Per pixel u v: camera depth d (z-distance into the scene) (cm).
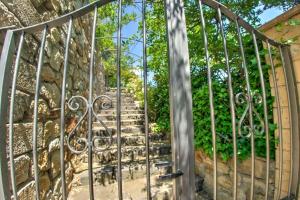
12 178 91
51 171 182
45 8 186
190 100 104
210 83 115
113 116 429
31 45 149
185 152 101
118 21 113
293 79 139
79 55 316
